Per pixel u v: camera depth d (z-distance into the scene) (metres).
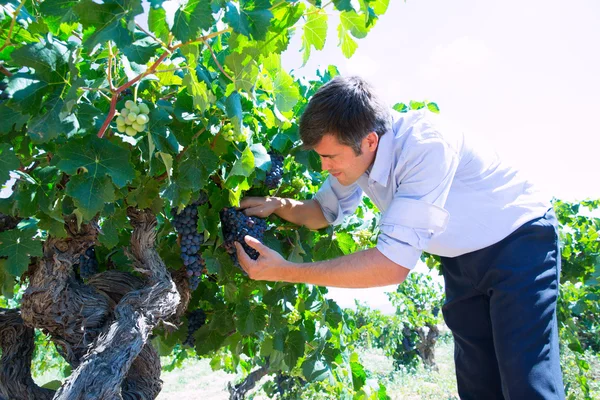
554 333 2.00
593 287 6.98
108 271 2.49
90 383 1.75
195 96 1.83
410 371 14.73
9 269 2.00
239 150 2.26
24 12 1.79
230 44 1.82
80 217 1.92
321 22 2.01
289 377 5.75
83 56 2.00
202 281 3.05
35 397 2.42
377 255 2.01
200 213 2.30
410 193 2.01
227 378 14.78
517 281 2.03
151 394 2.58
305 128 2.02
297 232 2.78
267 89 2.25
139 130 1.80
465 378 2.43
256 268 2.28
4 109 1.66
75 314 2.22
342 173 2.18
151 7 1.48
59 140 1.82
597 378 11.49
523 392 1.90
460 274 2.28
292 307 2.91
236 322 2.84
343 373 3.50
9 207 2.02
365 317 13.56
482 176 2.12
